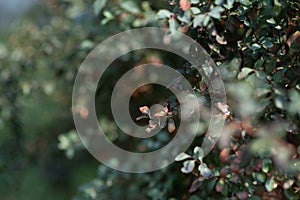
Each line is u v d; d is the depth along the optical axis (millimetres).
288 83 1666
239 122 1663
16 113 3230
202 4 1767
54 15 3586
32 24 3545
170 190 2367
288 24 1726
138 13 2449
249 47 1721
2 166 3248
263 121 1643
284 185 1637
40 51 3318
